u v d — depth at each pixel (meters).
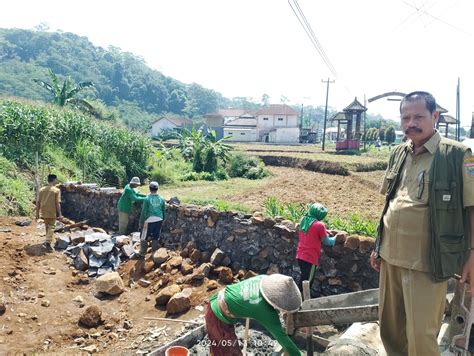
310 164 26.86
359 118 36.69
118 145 19.27
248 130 72.19
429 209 2.57
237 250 7.19
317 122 121.62
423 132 2.64
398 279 2.81
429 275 2.57
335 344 3.70
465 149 2.54
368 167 24.83
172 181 20.80
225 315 3.25
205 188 18.94
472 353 3.36
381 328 3.04
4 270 7.00
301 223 5.71
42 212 8.18
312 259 5.52
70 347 5.24
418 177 2.65
